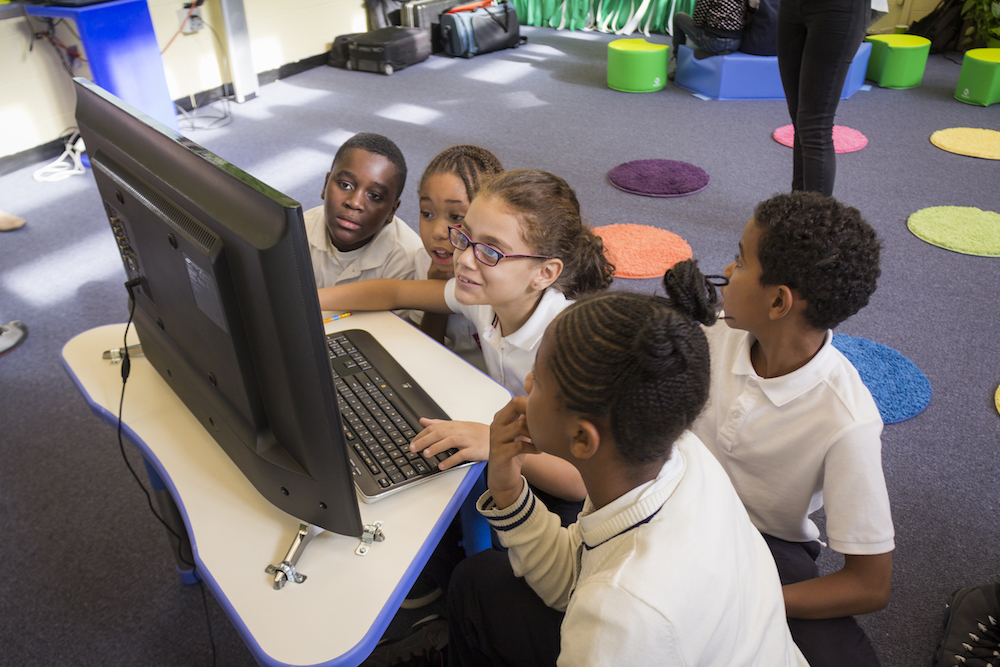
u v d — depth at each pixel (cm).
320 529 84
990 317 233
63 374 220
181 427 102
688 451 75
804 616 98
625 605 62
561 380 65
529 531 86
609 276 123
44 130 376
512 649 94
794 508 106
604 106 440
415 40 524
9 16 346
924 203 305
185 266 77
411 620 141
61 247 294
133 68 367
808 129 257
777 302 94
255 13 472
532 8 632
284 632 74
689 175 336
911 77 448
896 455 181
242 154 373
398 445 95
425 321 148
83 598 150
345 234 146
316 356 67
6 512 171
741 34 432
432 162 135
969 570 152
